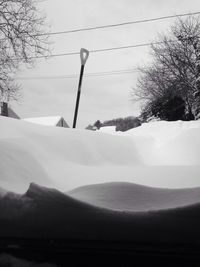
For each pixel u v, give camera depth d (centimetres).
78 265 265
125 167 806
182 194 314
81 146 905
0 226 284
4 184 506
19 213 280
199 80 2484
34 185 292
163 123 1714
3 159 597
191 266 242
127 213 259
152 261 250
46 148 809
